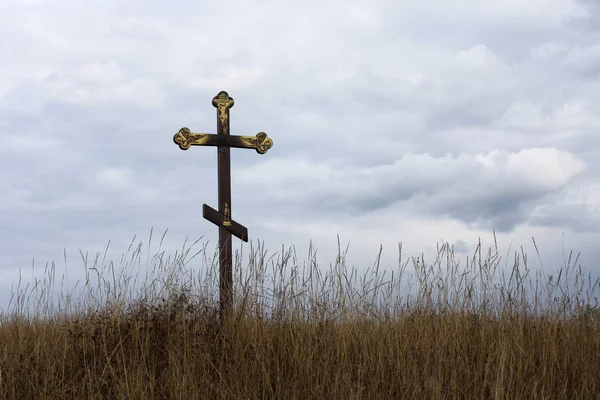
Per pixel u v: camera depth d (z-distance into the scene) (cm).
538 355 591
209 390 566
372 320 653
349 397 523
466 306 648
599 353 573
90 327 642
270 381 575
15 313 705
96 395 550
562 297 634
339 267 666
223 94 804
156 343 630
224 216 783
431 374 558
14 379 564
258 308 668
